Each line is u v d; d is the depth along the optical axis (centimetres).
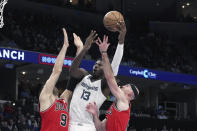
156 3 2748
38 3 2384
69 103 502
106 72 467
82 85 493
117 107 486
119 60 497
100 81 491
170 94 2603
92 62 1897
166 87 2469
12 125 1462
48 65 1845
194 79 2255
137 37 2603
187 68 2442
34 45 2034
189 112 2538
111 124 488
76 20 2595
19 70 1984
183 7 2830
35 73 2081
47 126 467
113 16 505
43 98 466
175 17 2805
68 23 2564
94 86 489
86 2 2603
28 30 2172
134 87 499
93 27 2595
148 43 2559
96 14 2592
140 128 1928
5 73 1944
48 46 2080
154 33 2717
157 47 2562
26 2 2347
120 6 2705
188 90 2553
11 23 2098
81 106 484
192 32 2830
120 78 2114
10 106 1573
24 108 1680
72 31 2420
